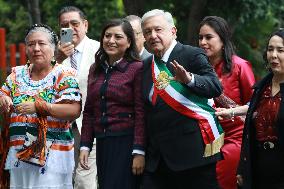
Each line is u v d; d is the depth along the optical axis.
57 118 8.19
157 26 7.98
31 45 8.19
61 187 8.28
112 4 21.58
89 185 10.05
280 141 7.68
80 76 10.16
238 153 9.19
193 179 8.01
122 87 8.31
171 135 7.97
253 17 17.45
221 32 9.14
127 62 8.42
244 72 9.21
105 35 8.45
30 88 8.23
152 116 8.06
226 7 17.08
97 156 8.52
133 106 8.35
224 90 9.18
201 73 7.94
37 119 8.10
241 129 9.26
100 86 8.42
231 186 9.22
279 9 18.61
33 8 16.44
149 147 8.20
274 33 7.81
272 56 7.76
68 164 8.31
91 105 8.57
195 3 16.27
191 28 16.34
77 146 10.10
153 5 17.77
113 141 8.35
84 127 8.62
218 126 8.15
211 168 8.02
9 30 27.58
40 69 8.27
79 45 10.30
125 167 8.32
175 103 7.93
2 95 8.16
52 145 8.20
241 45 18.89
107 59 8.52
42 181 8.14
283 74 7.79
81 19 10.32
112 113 8.36
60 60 9.62
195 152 7.93
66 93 8.20
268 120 7.74
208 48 9.15
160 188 8.14
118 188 8.33
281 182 7.78
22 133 8.16
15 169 8.21
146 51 10.01
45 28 8.27
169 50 8.07
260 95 7.91
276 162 7.74
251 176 7.86
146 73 8.20
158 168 8.12
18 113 8.05
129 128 8.34
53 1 21.95
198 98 8.00
